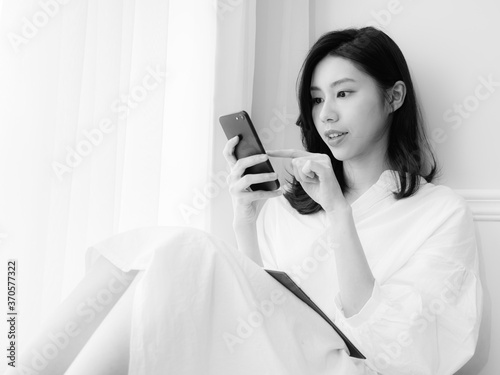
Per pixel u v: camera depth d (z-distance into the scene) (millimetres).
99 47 1231
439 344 1064
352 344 961
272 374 789
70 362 834
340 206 1074
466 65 1432
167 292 771
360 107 1256
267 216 1445
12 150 1040
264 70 1701
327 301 1209
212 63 1520
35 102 1068
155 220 1338
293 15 1675
